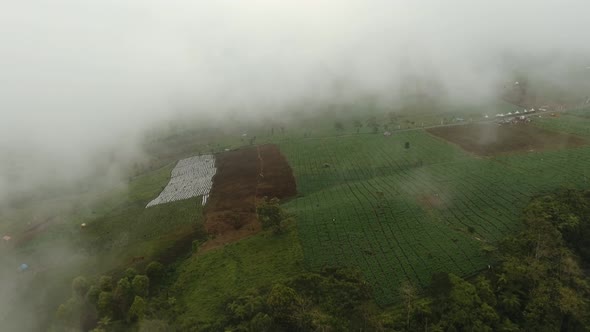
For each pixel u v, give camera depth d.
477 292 70.50
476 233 91.94
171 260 99.06
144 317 76.12
